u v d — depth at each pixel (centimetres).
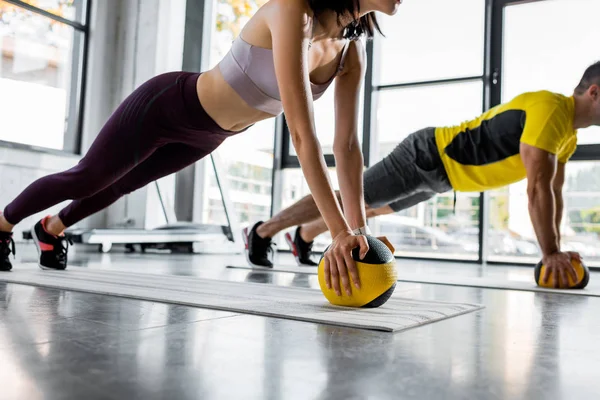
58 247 235
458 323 119
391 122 589
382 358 79
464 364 76
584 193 514
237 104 166
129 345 83
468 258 556
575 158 494
